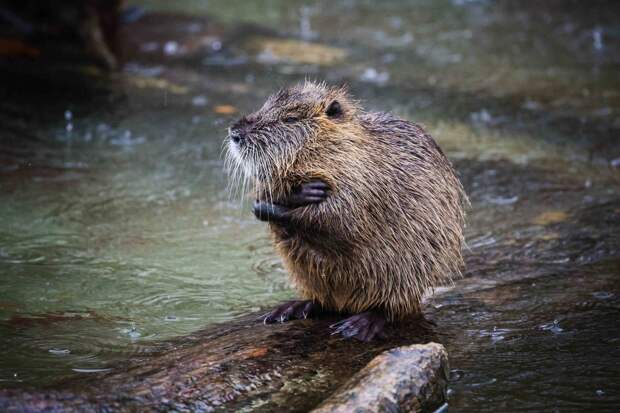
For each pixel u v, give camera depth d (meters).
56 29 22.53
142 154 16.38
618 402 8.20
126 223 13.41
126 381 8.27
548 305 10.55
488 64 22.70
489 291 11.04
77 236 12.82
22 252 12.16
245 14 27.22
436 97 20.12
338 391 8.02
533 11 27.73
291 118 10.05
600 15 26.91
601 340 9.55
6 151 16.11
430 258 10.04
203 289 11.24
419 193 10.00
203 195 14.68
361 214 9.69
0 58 21.08
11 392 7.66
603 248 12.36
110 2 22.84
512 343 9.55
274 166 10.02
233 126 10.27
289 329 9.77
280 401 8.22
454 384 8.60
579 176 15.55
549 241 12.71
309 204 9.62
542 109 19.31
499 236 12.99
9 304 10.55
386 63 22.73
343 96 10.64
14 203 13.91
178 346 9.51
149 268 11.85
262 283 11.51
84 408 7.65
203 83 20.62
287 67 22.06
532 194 14.73
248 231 13.32
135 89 20.03
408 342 9.55
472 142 17.38
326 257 9.85
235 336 9.55
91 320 10.22
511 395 8.38
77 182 14.95
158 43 23.61
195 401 8.06
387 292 9.91
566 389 8.47
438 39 25.06
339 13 27.86
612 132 17.80
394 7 28.64
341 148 9.82
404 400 7.95
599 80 21.25
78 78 20.44
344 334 9.61
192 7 27.62
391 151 10.05
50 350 9.37
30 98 19.00
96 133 17.34
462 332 9.85
